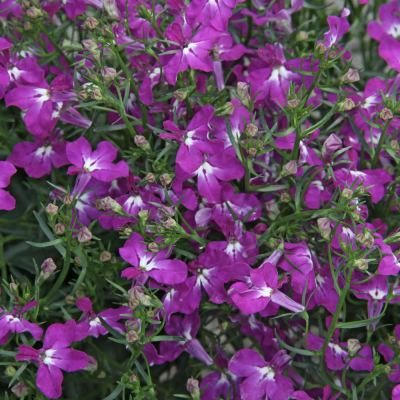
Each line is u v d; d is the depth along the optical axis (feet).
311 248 1.10
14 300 1.08
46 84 1.12
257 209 1.11
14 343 1.15
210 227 1.11
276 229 1.10
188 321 1.11
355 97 1.15
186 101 1.10
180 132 1.07
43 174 1.15
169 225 1.05
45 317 1.15
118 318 1.10
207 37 1.09
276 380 1.09
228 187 1.09
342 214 1.07
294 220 1.10
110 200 1.07
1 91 1.13
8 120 1.15
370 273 1.09
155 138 1.14
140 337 1.05
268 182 1.14
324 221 1.06
